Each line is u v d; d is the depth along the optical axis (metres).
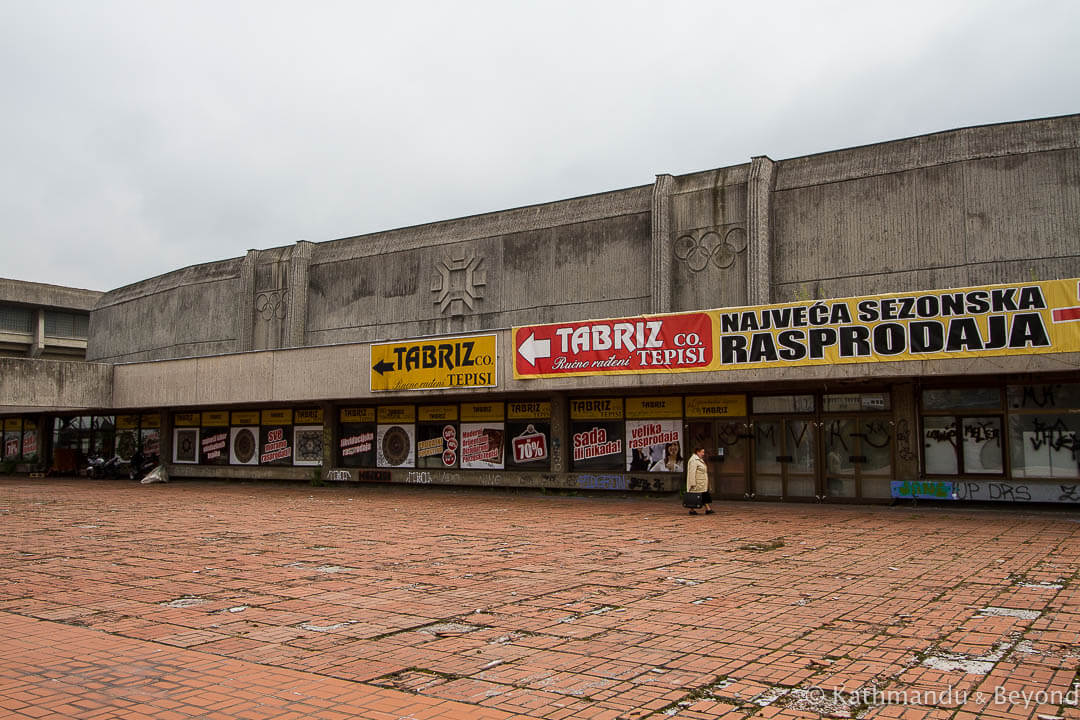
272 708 5.47
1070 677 6.02
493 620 8.05
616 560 11.84
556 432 24.30
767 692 5.76
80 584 10.15
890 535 14.40
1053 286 16.06
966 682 5.93
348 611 8.51
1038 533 14.30
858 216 23.39
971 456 19.16
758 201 24.36
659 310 25.62
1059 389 18.41
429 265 31.42
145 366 32.25
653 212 26.19
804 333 18.50
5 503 22.84
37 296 55.91
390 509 20.58
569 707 5.48
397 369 25.11
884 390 20.20
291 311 34.41
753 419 21.72
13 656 6.80
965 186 21.98
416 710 5.43
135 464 34.53
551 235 28.66
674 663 6.50
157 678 6.16
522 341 22.64
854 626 7.63
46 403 31.39
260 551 13.04
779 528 15.72
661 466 22.78
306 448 30.17
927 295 17.23
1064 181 20.83
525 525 16.62
